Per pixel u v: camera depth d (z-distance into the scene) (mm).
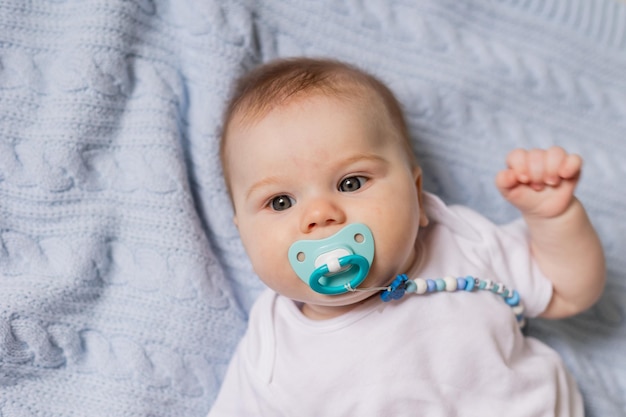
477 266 1058
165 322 1082
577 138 1328
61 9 1099
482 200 1294
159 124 1108
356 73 1029
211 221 1169
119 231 1086
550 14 1356
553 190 979
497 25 1343
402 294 938
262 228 916
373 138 924
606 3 1369
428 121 1272
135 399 1036
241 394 1037
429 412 946
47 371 1017
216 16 1148
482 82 1294
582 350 1234
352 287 864
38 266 1034
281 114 927
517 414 963
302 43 1232
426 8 1296
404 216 901
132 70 1118
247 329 1129
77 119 1061
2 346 971
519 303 1074
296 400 968
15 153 1046
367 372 942
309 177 892
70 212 1058
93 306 1061
